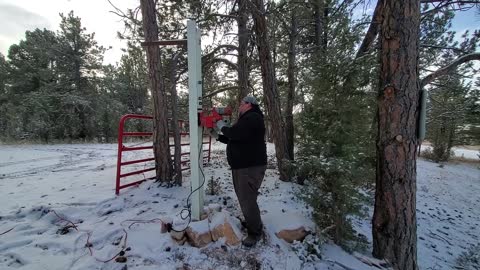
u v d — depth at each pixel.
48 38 17.72
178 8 6.43
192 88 3.20
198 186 3.26
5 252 2.85
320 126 3.65
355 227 4.82
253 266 2.77
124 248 2.93
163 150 5.30
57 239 3.13
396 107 3.11
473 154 20.62
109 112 18.80
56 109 17.53
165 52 6.87
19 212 3.92
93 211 4.07
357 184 3.78
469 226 7.07
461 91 9.91
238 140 2.95
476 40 8.79
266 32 5.97
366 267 3.11
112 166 8.05
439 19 7.80
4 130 17.78
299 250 3.14
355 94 3.66
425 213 7.33
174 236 3.05
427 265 4.52
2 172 7.07
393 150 3.17
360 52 5.24
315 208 3.76
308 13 7.11
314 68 3.95
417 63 3.12
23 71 19.05
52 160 9.41
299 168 3.66
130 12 5.75
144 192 4.91
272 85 6.15
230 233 3.06
